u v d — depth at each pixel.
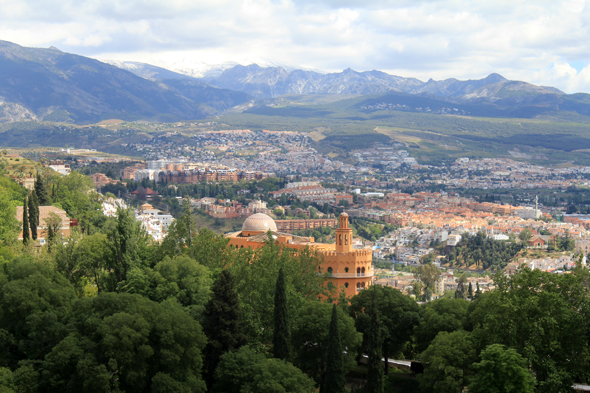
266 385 105.50
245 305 130.88
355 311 154.50
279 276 121.38
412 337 156.75
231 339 117.06
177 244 159.88
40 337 108.75
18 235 188.38
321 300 167.50
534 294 128.00
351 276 176.75
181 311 113.00
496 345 116.56
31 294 112.12
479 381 115.31
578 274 133.62
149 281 134.00
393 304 152.88
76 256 148.00
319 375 131.62
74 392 101.50
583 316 123.62
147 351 104.12
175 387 103.00
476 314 141.25
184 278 134.62
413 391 139.50
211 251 157.00
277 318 121.06
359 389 130.62
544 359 119.56
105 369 100.69
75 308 113.62
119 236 146.75
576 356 121.31
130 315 106.75
